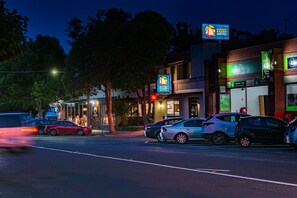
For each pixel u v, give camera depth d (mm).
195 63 38406
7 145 21375
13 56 12234
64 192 10352
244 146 22281
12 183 11734
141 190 10391
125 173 13195
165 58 40469
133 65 36438
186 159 16625
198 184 11062
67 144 26203
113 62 37281
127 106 46344
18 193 10328
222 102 35094
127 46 36750
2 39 11414
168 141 27828
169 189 10453
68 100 57938
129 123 47344
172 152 19625
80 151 20984
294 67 29703
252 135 22141
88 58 38281
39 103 53312
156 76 38438
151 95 38219
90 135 39656
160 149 21375
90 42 38031
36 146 24594
